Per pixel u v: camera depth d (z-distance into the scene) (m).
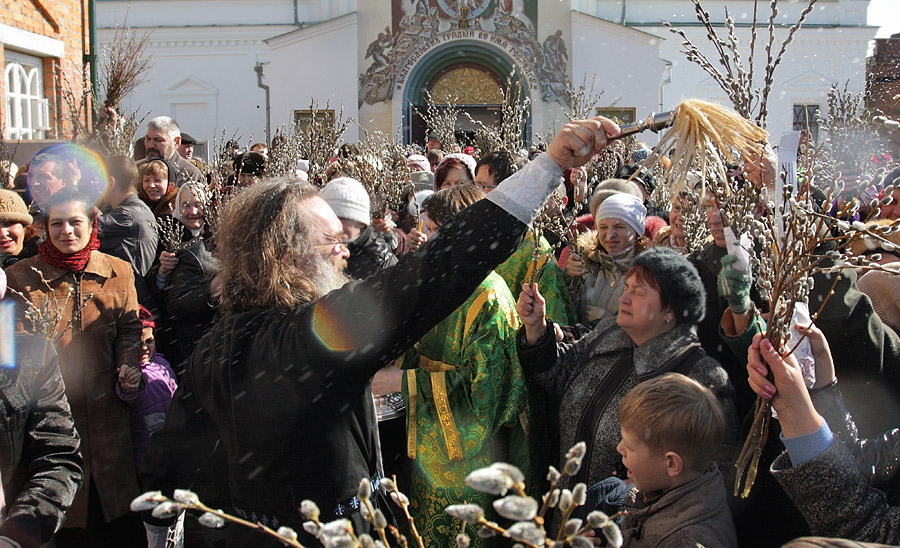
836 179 1.86
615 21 24.62
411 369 3.05
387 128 24.08
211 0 24.84
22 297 3.39
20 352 2.48
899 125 1.83
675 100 24.25
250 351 1.89
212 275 4.00
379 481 2.07
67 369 3.43
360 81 24.06
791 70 22.97
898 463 2.06
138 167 5.32
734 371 2.92
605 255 3.73
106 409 3.50
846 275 2.62
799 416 1.88
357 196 3.64
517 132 6.14
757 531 2.59
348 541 1.16
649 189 5.20
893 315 2.96
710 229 2.99
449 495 2.92
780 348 1.88
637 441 2.12
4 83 8.70
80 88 10.03
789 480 1.91
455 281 1.71
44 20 9.36
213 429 2.18
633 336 2.64
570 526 1.16
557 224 3.98
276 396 1.83
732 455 2.47
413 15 23.88
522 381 2.97
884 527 1.85
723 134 1.90
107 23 24.84
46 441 2.48
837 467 1.87
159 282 4.26
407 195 5.62
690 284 2.55
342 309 1.77
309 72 23.77
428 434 2.96
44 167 4.22
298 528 1.87
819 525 1.91
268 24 24.81
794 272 1.82
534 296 2.88
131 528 3.58
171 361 4.29
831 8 22.86
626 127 1.84
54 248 3.50
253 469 1.89
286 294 1.90
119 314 3.59
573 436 2.74
